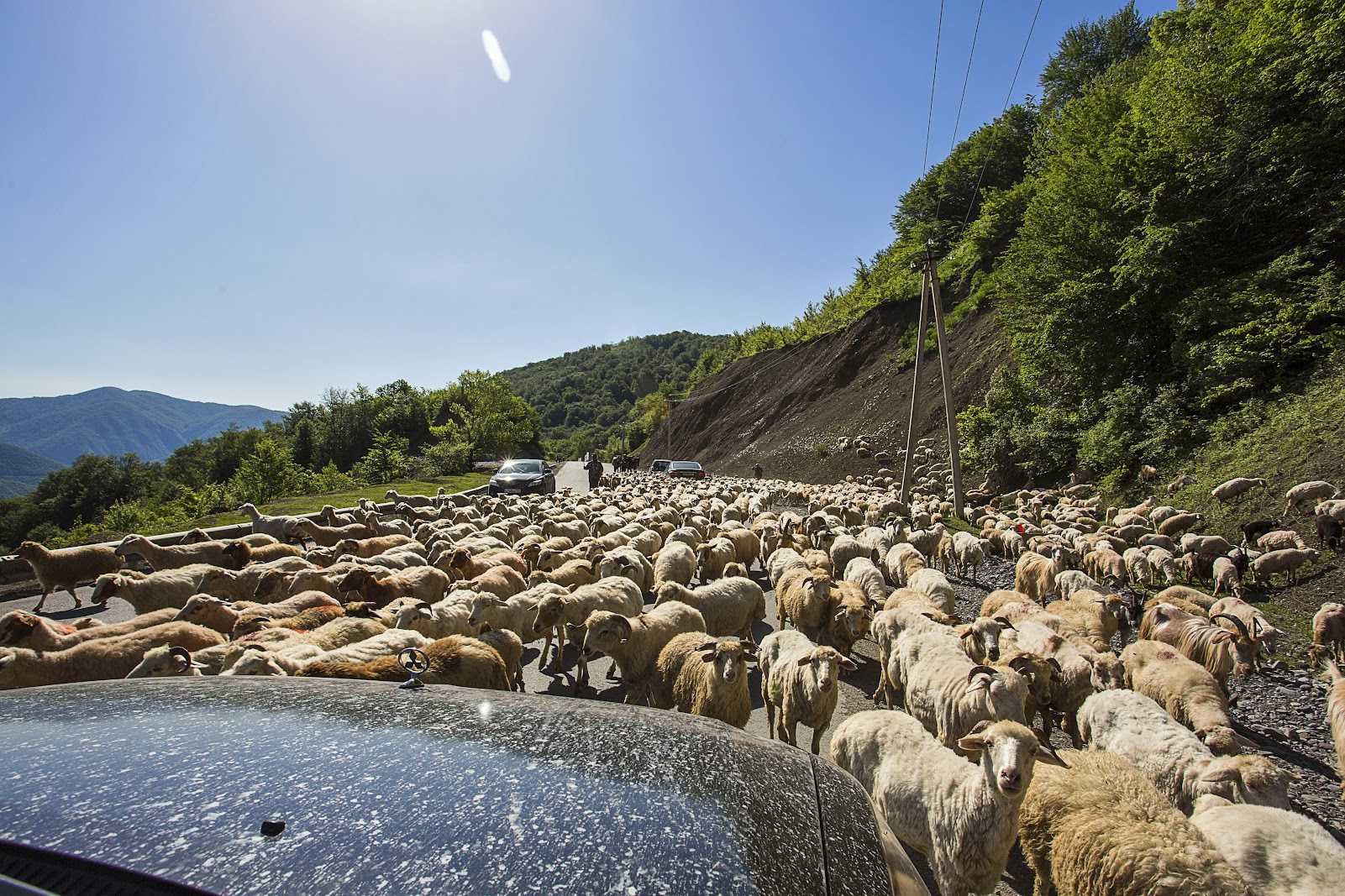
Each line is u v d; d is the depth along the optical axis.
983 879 4.51
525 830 1.58
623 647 7.59
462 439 71.56
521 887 1.40
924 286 24.12
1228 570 11.77
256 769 1.75
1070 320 24.23
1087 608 9.48
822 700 6.54
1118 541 14.80
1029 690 6.58
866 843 1.92
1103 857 4.07
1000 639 8.02
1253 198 21.06
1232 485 15.13
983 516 21.23
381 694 2.35
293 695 2.27
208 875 1.37
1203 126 22.09
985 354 36.22
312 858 1.43
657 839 1.60
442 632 8.52
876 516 21.81
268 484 42.78
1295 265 18.50
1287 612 10.70
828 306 69.81
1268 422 16.66
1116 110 28.53
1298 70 20.58
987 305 41.12
